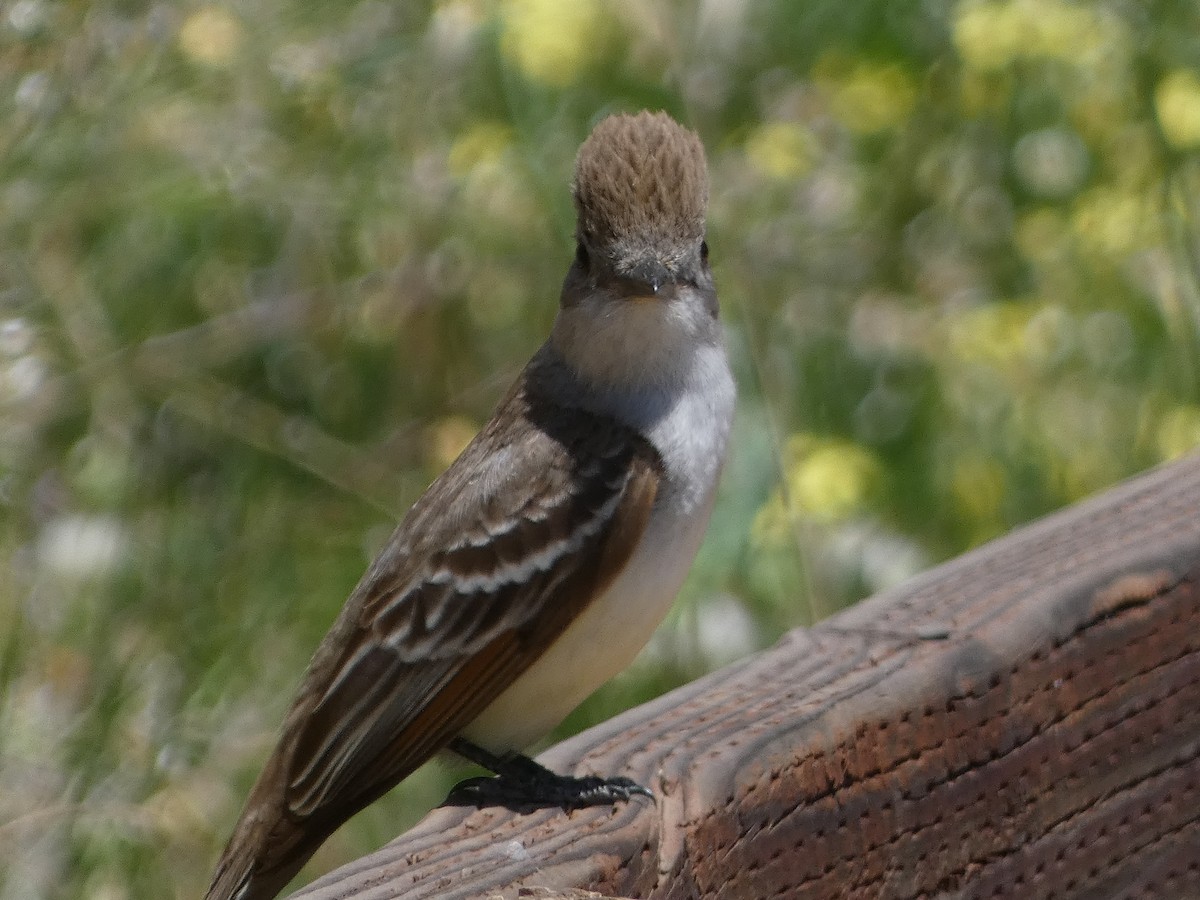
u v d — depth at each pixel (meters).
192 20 11.21
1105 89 12.63
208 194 11.18
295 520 11.67
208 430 11.84
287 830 6.99
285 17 11.62
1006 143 12.99
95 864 10.09
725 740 5.68
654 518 7.05
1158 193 12.41
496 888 4.95
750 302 11.94
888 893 5.85
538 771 5.71
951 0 13.28
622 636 7.10
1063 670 6.24
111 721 10.55
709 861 5.45
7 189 11.08
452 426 11.79
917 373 12.33
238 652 11.04
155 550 11.31
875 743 5.81
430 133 12.10
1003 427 11.85
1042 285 12.53
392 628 7.11
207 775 10.47
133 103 11.19
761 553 10.98
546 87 11.90
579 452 7.11
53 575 11.02
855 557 11.35
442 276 12.16
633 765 5.61
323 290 12.16
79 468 11.34
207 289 12.05
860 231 13.12
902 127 13.20
